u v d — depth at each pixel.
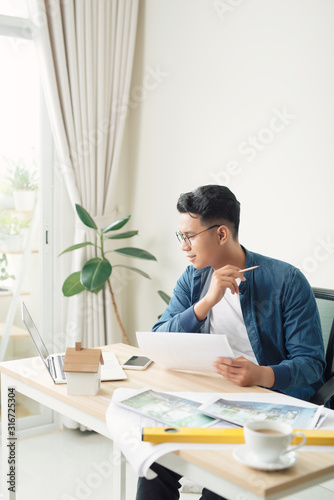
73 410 1.64
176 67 3.19
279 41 2.67
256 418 1.46
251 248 2.89
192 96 3.11
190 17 3.09
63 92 3.15
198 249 1.96
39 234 3.31
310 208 2.60
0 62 3.12
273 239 2.78
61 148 3.19
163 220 3.35
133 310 3.60
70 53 3.16
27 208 3.26
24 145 3.22
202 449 1.30
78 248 3.17
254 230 2.86
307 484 1.20
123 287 3.61
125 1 3.30
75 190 3.24
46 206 3.31
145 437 1.33
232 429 1.36
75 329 3.29
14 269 3.25
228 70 2.91
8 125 3.17
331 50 2.46
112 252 3.48
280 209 2.73
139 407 1.54
